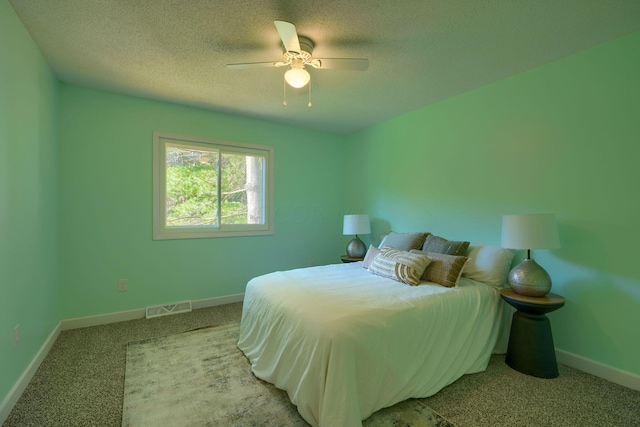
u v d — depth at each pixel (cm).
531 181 240
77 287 278
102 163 288
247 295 245
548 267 231
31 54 197
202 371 204
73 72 247
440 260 238
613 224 198
